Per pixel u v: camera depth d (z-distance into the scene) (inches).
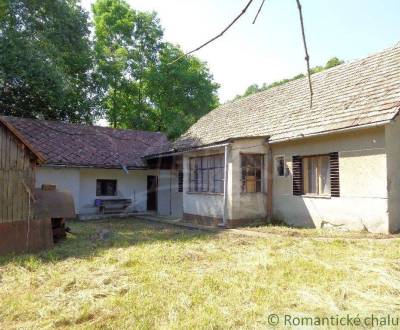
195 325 155.4
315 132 436.5
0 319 173.2
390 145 379.2
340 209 424.8
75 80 1052.5
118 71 1085.1
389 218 373.7
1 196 337.4
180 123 908.0
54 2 908.0
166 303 183.8
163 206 670.5
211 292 198.4
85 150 704.4
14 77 816.3
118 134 829.2
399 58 461.1
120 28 1051.3
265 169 524.1
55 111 991.0
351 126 394.0
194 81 908.6
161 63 938.1
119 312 173.9
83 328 157.2
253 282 213.6
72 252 330.6
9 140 347.6
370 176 392.2
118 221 609.0
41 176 632.4
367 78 475.2
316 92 544.1
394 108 365.7
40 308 183.9
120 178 714.2
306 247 317.4
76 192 660.7
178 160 641.6
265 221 516.1
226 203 503.5
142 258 288.0
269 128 539.5
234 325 155.6
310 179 475.2
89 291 206.5
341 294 189.5
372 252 286.8
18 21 876.6
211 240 378.0
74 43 981.2
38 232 350.9
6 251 326.6
